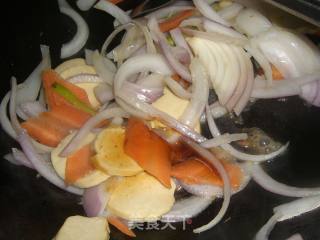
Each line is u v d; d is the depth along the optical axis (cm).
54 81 27
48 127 26
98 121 26
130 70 27
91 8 33
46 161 26
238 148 27
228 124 28
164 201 24
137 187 24
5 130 27
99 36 32
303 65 29
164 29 29
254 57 29
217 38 29
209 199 25
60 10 33
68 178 24
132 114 26
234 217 24
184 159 25
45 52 30
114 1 33
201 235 24
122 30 32
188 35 29
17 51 31
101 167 24
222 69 28
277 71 29
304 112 28
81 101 27
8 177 26
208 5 30
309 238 24
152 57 27
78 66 29
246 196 25
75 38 32
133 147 24
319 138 27
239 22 31
